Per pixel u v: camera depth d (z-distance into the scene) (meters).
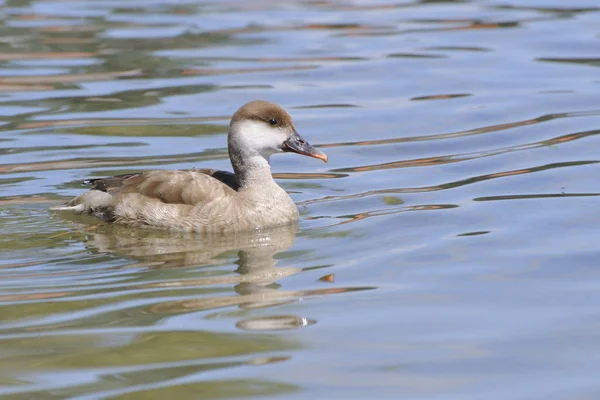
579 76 20.69
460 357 9.19
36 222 13.49
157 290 11.01
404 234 12.85
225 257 12.25
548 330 9.73
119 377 8.84
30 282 11.26
